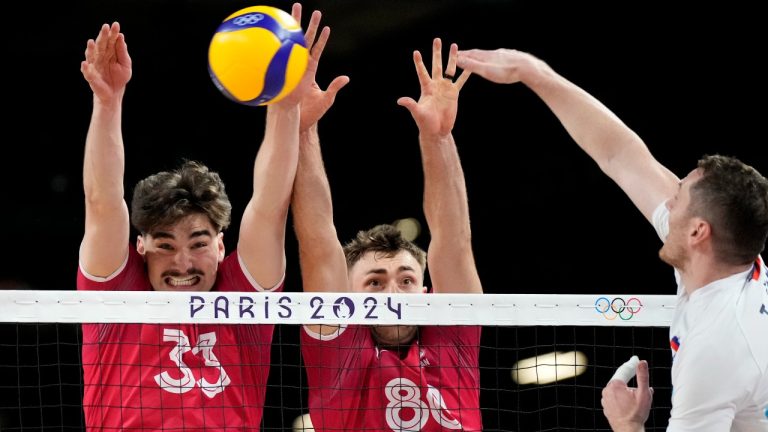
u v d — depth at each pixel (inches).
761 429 166.4
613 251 652.7
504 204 668.7
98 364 206.7
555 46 639.1
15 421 522.9
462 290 225.3
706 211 168.1
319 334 212.1
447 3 597.0
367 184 683.4
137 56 615.8
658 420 468.8
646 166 191.5
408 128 668.7
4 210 630.5
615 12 621.9
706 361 161.6
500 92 657.6
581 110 197.2
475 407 215.5
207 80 636.1
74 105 639.1
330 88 221.8
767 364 162.6
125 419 202.8
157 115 649.6
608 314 207.9
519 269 658.8
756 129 647.1
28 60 615.5
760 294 169.9
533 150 672.4
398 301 204.5
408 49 623.5
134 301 201.2
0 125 633.6
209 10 590.2
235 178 663.1
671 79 649.6
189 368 205.2
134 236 490.9
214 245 213.3
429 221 226.8
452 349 218.1
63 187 639.1
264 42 182.2
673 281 647.8
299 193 220.5
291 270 580.1
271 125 204.1
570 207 660.7
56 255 631.2
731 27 622.8
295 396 494.9
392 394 210.4
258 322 201.9
